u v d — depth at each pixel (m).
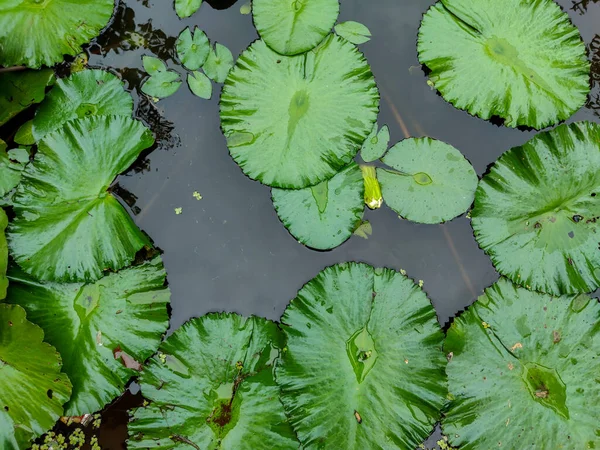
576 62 2.26
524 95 2.19
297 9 2.22
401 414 1.82
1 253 1.84
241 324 1.92
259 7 2.25
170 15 2.37
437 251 2.10
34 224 1.94
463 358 1.92
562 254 1.99
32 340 1.80
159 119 2.23
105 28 2.32
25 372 1.81
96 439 1.87
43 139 2.02
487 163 2.20
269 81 2.15
